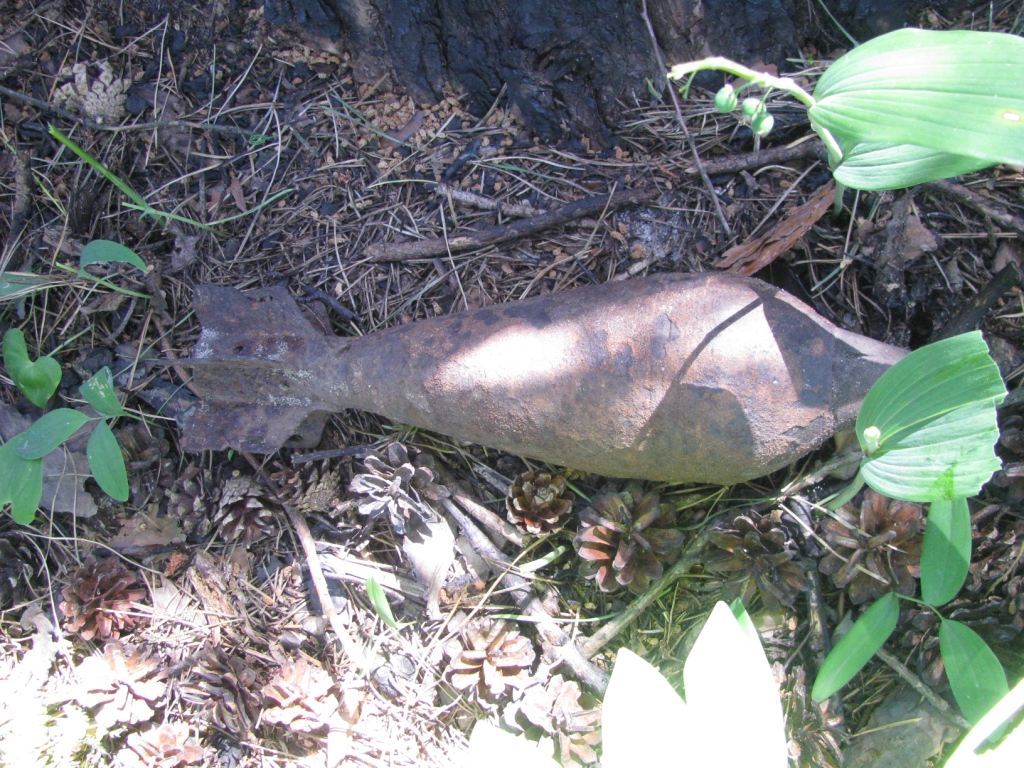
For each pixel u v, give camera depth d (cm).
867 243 39
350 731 39
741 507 39
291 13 43
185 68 45
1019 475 37
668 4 40
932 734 36
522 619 40
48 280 43
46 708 39
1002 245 39
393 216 43
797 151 40
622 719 30
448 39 43
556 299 36
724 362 33
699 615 39
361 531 41
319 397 40
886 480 32
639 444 35
